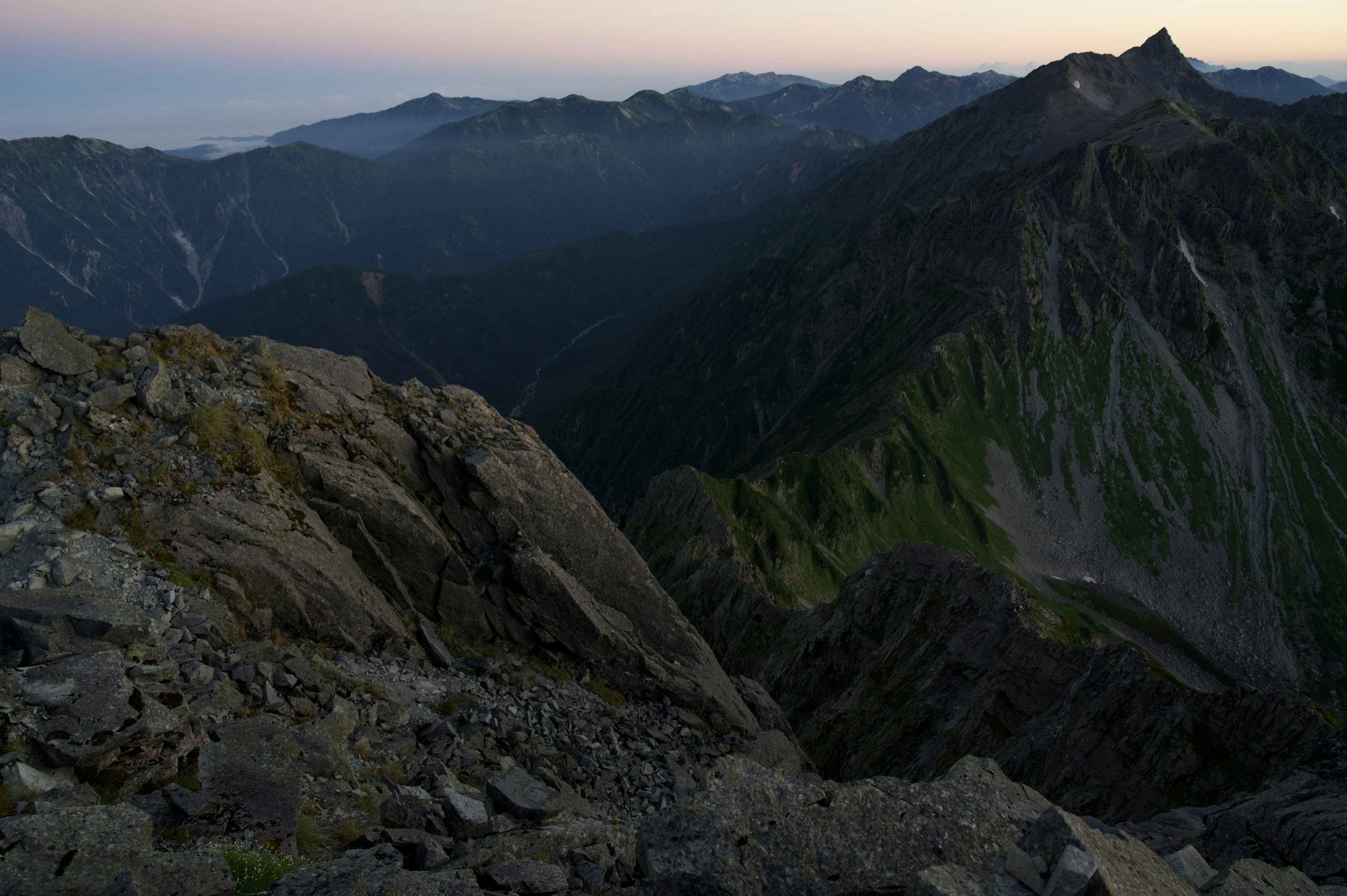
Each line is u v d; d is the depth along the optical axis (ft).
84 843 36.58
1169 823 89.25
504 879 47.98
